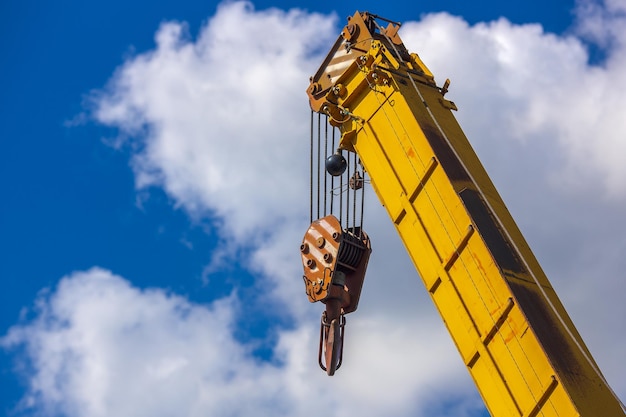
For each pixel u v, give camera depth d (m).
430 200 13.01
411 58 14.72
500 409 11.80
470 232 12.47
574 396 11.07
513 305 11.90
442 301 12.63
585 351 11.59
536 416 11.47
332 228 14.95
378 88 14.07
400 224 13.32
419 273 12.92
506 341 11.89
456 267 12.56
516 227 12.83
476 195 12.66
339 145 14.43
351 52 14.84
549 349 11.39
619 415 11.20
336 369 14.59
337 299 14.79
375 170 13.81
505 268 12.00
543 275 12.41
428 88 14.21
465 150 13.48
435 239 12.85
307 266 15.01
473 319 12.27
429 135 13.30
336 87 14.55
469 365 12.20
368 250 15.16
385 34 14.88
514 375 11.75
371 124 14.05
